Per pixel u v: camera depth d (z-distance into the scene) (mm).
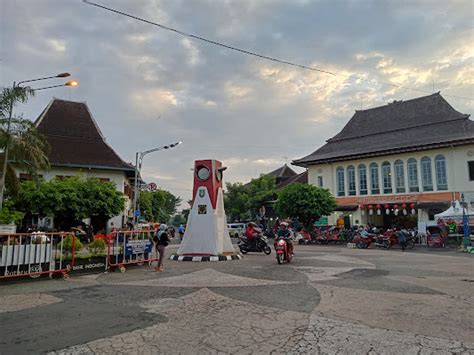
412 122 36094
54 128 32125
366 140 37906
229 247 16500
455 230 23078
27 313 6441
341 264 13703
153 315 6297
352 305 6988
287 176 53969
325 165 38594
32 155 17250
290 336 5141
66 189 22344
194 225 16109
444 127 32844
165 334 5242
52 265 10453
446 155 30781
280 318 6070
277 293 8172
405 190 32781
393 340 4961
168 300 7484
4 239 9773
